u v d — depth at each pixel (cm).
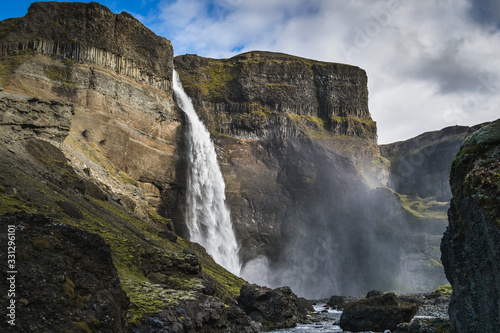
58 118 6600
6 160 4772
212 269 6600
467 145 1459
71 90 9138
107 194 6806
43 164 5606
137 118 10812
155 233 6250
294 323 4312
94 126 9231
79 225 4097
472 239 1331
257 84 17888
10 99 5812
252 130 16950
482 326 1280
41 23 9550
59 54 9462
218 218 13812
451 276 1559
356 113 19488
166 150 11812
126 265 3581
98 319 1515
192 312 2706
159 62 12188
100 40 10244
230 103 17300
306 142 17225
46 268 1445
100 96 9706
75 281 1541
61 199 4619
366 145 18800
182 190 12125
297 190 16412
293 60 19950
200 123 14500
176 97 14025
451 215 1518
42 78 8744
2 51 8900
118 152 9794
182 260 3903
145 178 10844
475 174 1323
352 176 17250
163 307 2577
